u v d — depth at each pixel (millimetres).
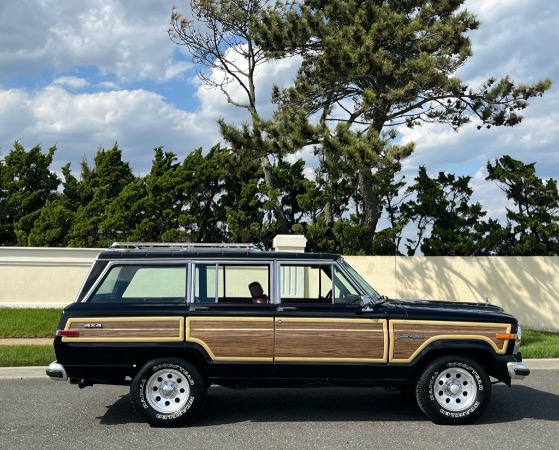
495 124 19312
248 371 7824
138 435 7367
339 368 7816
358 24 18250
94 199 23516
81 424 7902
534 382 10742
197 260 8094
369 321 7871
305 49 21094
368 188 20625
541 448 6820
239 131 18219
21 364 11664
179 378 7820
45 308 18406
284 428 7703
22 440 7152
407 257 19250
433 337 7863
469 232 21219
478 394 7812
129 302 7953
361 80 19688
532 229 20062
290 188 23875
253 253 8156
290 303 7988
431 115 20484
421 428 7695
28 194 24562
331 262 8117
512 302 18797
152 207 22203
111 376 7844
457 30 18094
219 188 23109
